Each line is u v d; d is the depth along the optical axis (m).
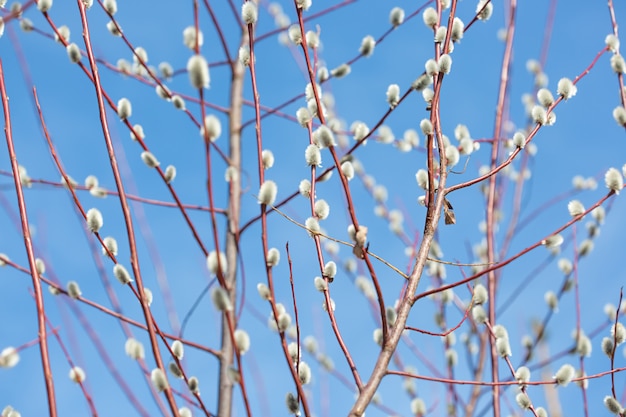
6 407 1.33
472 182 1.40
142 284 1.31
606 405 1.42
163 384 1.28
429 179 1.37
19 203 1.33
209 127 1.24
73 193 1.37
